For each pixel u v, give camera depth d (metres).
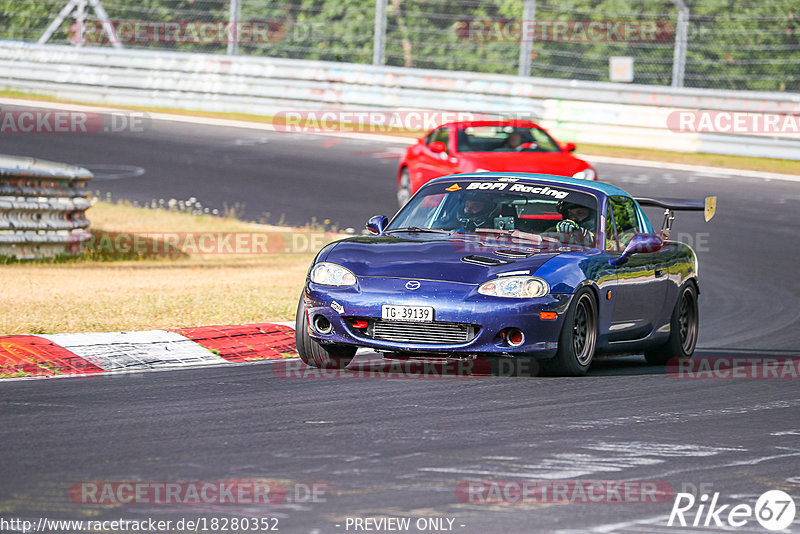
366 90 103.12
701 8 116.00
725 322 46.38
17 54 112.31
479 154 66.75
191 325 37.38
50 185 56.94
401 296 28.97
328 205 74.62
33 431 22.14
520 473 19.97
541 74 119.88
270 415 24.34
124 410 24.52
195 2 125.44
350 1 126.44
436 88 101.00
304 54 125.62
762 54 113.81
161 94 109.31
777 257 61.81
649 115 95.31
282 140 96.19
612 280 31.84
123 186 79.56
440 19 124.44
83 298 42.94
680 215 71.62
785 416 26.47
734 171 86.44
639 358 38.19
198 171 84.56
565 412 25.73
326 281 30.05
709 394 29.28
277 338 35.38
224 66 108.31
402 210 34.53
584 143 97.25
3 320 36.34
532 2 100.81
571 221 33.00
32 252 56.41
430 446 21.78
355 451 21.20
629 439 23.16
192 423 23.33
